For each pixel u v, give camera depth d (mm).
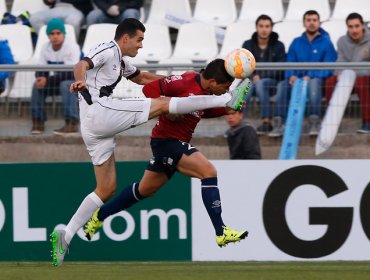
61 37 34438
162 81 25062
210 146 29578
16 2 42969
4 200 29375
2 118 29703
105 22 40594
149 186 25906
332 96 29422
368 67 29250
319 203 29344
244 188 29375
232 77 24438
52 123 29688
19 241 29359
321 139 29453
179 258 29328
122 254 29328
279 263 28750
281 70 29562
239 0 44250
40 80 29625
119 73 24766
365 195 29328
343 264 28281
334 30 39875
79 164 29484
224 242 24719
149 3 43531
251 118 29500
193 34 40500
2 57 34719
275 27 40031
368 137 29297
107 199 25797
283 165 29328
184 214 29328
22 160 29625
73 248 29344
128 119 24328
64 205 29438
